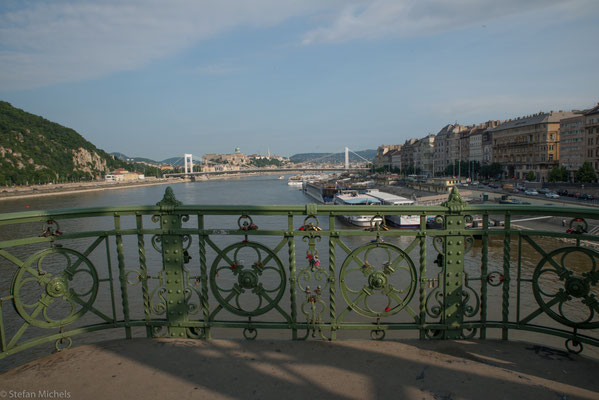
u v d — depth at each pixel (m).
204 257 3.63
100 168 180.88
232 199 87.19
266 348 3.52
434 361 3.28
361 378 3.05
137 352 3.49
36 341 3.40
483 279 3.58
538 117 87.25
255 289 3.61
